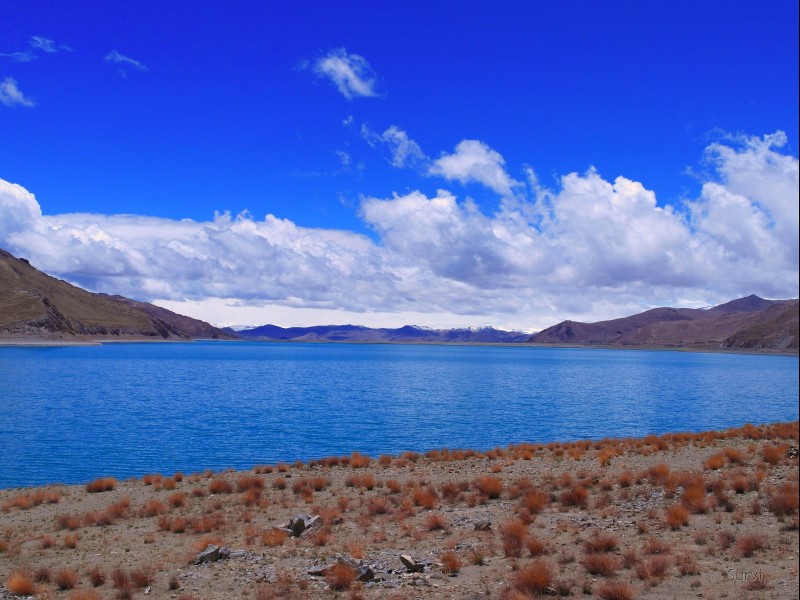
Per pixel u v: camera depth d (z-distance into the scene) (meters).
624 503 22.75
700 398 99.50
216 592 15.58
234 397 89.31
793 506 19.23
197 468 40.56
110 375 127.88
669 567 14.91
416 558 17.53
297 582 16.02
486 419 67.50
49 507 27.52
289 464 38.78
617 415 73.38
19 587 15.93
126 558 19.17
